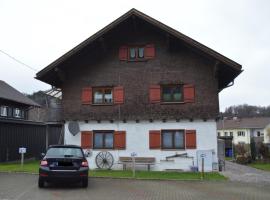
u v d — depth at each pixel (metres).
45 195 13.39
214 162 22.45
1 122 27.83
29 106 42.59
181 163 22.64
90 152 23.62
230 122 102.62
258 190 15.35
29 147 32.16
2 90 38.88
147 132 23.28
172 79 23.48
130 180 18.12
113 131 23.66
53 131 35.94
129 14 22.84
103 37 23.30
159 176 19.59
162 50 23.83
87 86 24.25
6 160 28.38
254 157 36.69
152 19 22.64
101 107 23.91
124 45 24.16
